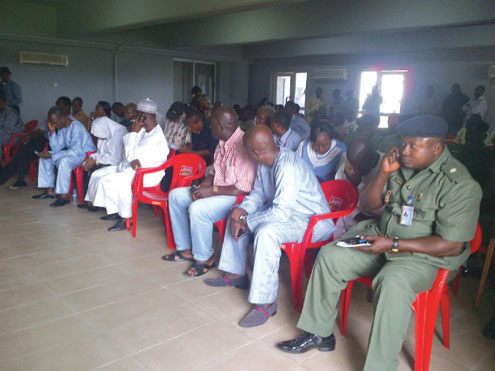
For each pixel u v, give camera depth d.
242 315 2.50
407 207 2.00
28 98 8.94
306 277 2.99
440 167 1.93
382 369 1.85
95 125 4.61
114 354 2.09
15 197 5.14
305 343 2.15
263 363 2.05
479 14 5.84
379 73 10.71
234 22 8.73
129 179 3.94
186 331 2.31
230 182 3.02
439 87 9.86
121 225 4.01
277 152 2.53
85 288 2.80
